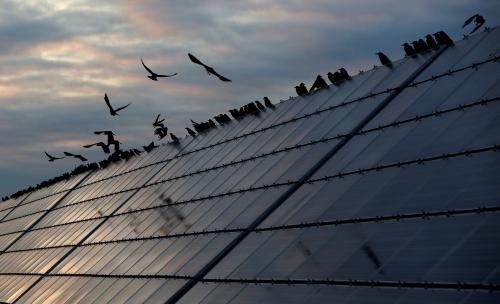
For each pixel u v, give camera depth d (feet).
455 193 65.36
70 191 207.72
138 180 165.17
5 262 180.55
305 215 83.66
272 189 100.17
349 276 64.95
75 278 127.65
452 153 72.79
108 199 168.35
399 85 100.63
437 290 55.16
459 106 81.05
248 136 134.41
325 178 90.07
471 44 95.25
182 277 92.79
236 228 95.96
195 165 142.92
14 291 146.82
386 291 59.31
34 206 223.30
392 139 86.33
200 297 82.84
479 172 66.13
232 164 125.80
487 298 50.85
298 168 100.37
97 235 146.00
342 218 76.23
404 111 90.99
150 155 180.14
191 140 164.86
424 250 60.75
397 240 65.00
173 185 141.08
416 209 67.62
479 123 74.43
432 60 100.94
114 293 105.60
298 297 67.62
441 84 90.79
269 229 87.66
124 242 128.67
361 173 83.76
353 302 60.95
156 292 93.61
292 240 80.02
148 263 108.58
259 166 113.80
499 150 67.51
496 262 53.26
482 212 60.23
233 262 85.92
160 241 114.83
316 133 108.47
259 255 82.53
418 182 72.13
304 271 71.36
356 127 98.48
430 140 78.69
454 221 61.72
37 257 162.91
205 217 109.91
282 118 129.08
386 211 71.26
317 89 130.11
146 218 132.77
